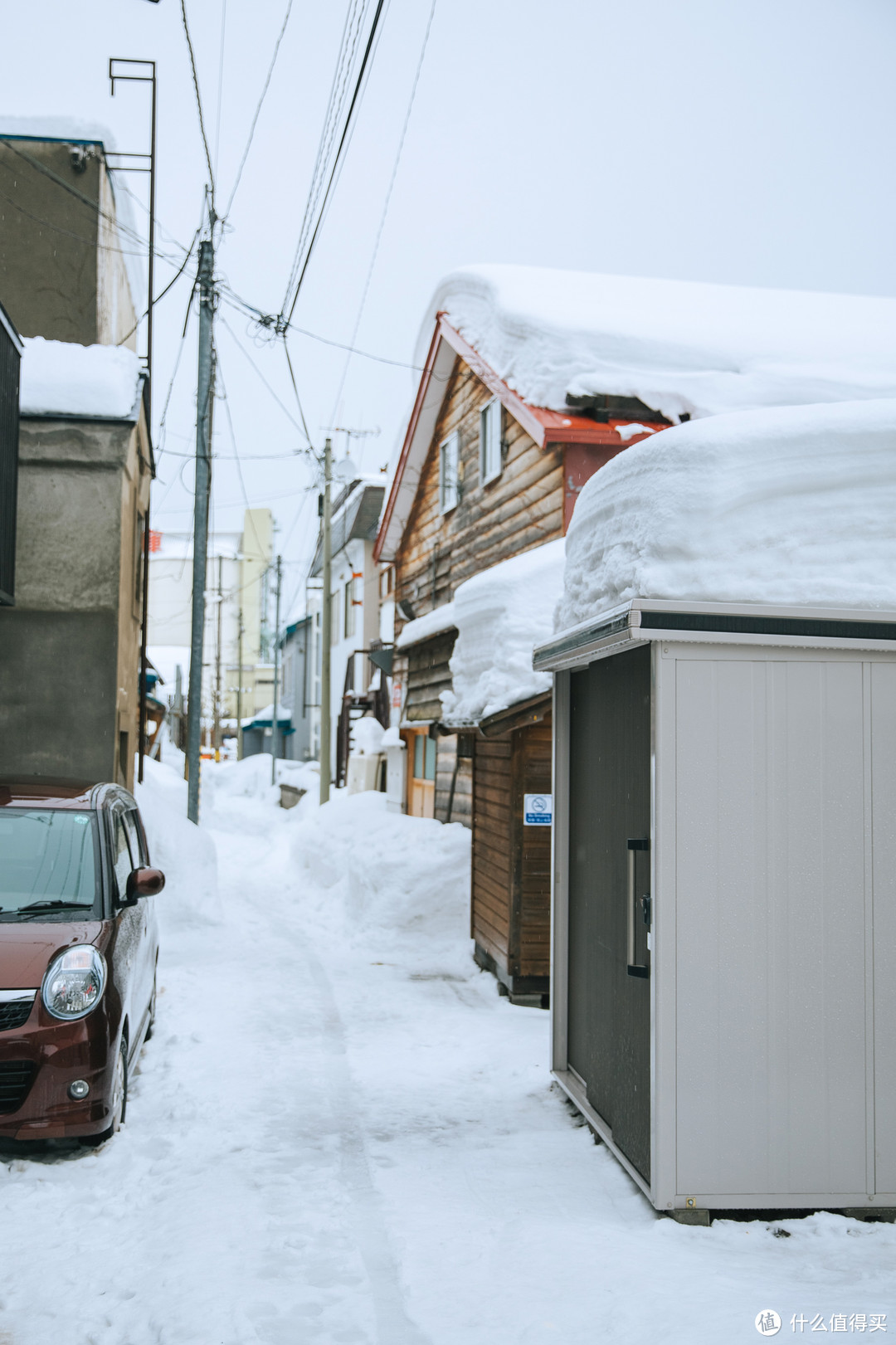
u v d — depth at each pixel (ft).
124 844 21.11
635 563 14.11
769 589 13.64
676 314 39.42
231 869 64.54
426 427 50.26
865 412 14.28
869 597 13.78
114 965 16.85
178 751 126.11
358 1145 16.57
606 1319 10.40
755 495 13.85
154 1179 14.97
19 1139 15.24
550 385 33.68
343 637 102.99
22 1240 12.75
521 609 28.86
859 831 13.74
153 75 41.34
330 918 43.91
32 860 18.38
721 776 13.57
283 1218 13.28
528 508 36.35
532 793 28.91
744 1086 13.32
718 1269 11.64
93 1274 11.89
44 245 39.24
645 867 14.38
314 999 28.22
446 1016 26.68
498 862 30.99
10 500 30.50
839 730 13.82
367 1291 11.21
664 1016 13.25
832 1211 13.60
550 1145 16.53
